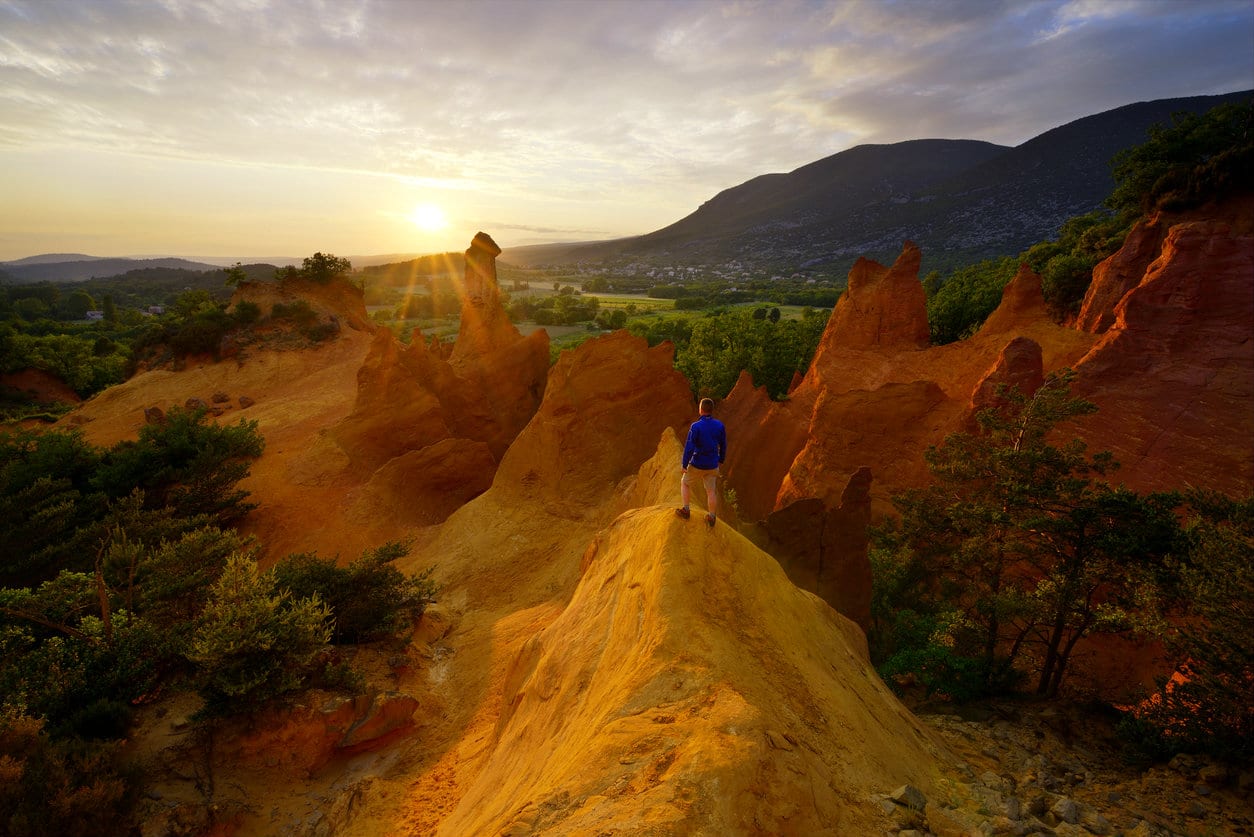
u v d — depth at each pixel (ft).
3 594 64.13
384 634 76.48
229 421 179.63
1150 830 29.30
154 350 245.24
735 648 25.64
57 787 43.45
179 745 54.54
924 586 69.72
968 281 244.63
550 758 26.76
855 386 114.32
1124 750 42.57
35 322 538.88
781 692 24.53
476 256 182.39
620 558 38.04
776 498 116.57
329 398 194.70
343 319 259.39
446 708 66.95
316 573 76.48
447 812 47.39
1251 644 37.99
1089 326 115.44
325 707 58.18
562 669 35.24
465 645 79.71
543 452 113.80
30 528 94.68
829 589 69.62
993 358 102.78
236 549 76.02
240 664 56.03
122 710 55.21
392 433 145.48
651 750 19.70
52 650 57.98
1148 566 49.11
